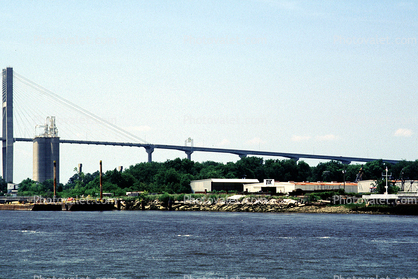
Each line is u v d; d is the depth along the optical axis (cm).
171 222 15688
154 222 15750
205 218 17500
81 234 12338
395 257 8825
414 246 10012
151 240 11062
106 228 13800
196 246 10112
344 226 13725
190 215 19600
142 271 7750
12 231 13200
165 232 12625
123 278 7331
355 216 17912
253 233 12256
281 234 12006
